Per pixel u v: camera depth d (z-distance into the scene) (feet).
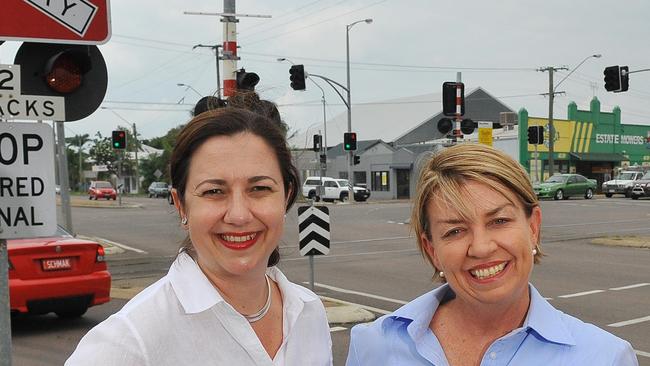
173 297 6.05
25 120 12.71
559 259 47.50
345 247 56.75
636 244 54.60
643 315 28.73
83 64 13.98
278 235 6.56
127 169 319.88
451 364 6.90
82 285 25.40
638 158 190.80
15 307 23.95
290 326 6.81
